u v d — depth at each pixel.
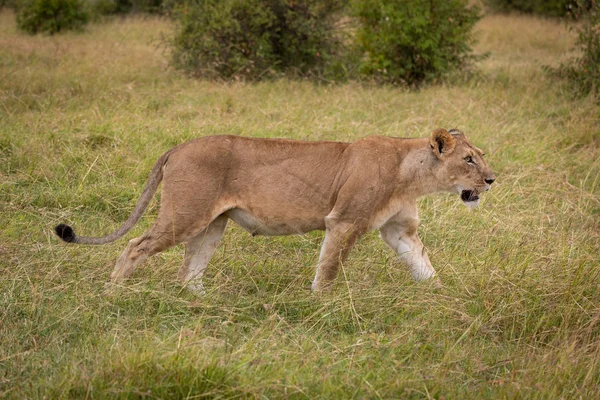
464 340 8.64
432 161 9.96
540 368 7.79
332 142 10.01
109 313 8.72
